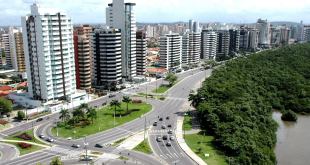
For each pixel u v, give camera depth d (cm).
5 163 14975
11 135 18800
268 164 15875
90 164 14462
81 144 17538
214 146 17562
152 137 18875
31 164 14925
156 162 15362
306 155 18475
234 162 15400
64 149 16800
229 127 18625
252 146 16525
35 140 18025
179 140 18388
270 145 18775
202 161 15512
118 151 16600
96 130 19900
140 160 15538
